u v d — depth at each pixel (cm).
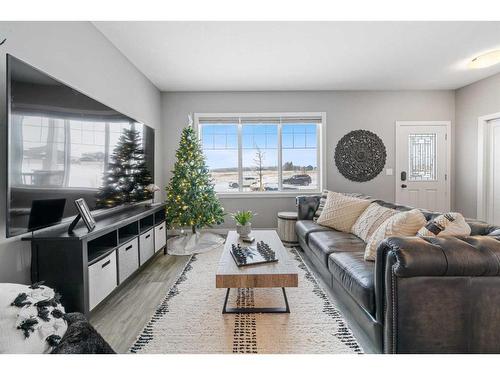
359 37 314
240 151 515
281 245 263
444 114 516
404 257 135
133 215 283
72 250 188
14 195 164
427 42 327
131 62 375
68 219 222
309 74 427
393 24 287
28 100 174
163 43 323
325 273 262
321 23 283
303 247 362
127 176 316
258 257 224
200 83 462
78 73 259
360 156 513
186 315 220
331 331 196
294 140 519
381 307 155
